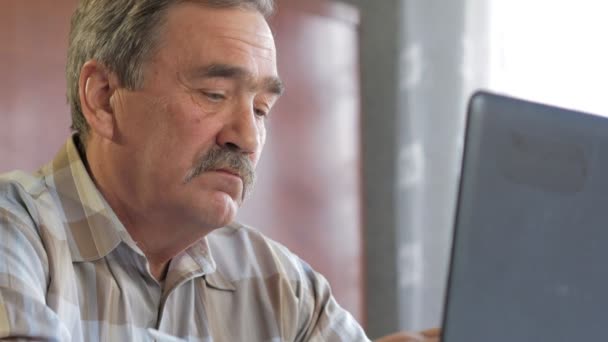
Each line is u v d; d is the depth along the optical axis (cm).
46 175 199
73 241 189
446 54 496
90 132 199
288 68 453
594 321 114
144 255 192
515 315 113
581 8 469
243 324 207
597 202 115
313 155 464
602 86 463
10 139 344
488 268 113
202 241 205
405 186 501
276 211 445
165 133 189
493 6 489
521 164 114
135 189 192
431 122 497
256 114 198
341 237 479
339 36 484
